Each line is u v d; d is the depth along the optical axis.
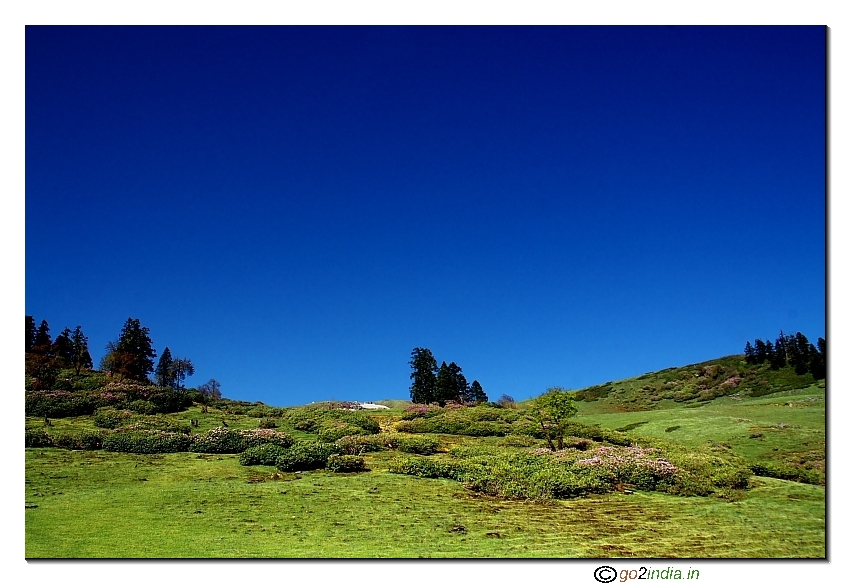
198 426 42.22
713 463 26.20
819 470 27.30
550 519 19.72
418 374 71.00
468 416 48.25
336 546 16.61
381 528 18.47
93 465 26.92
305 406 66.50
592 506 21.53
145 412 44.75
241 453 31.17
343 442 32.44
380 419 51.06
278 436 34.94
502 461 27.91
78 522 18.27
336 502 21.64
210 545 16.47
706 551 16.28
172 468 27.30
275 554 15.83
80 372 55.28
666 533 18.00
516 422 45.53
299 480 25.64
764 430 36.75
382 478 26.08
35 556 15.40
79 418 40.88
